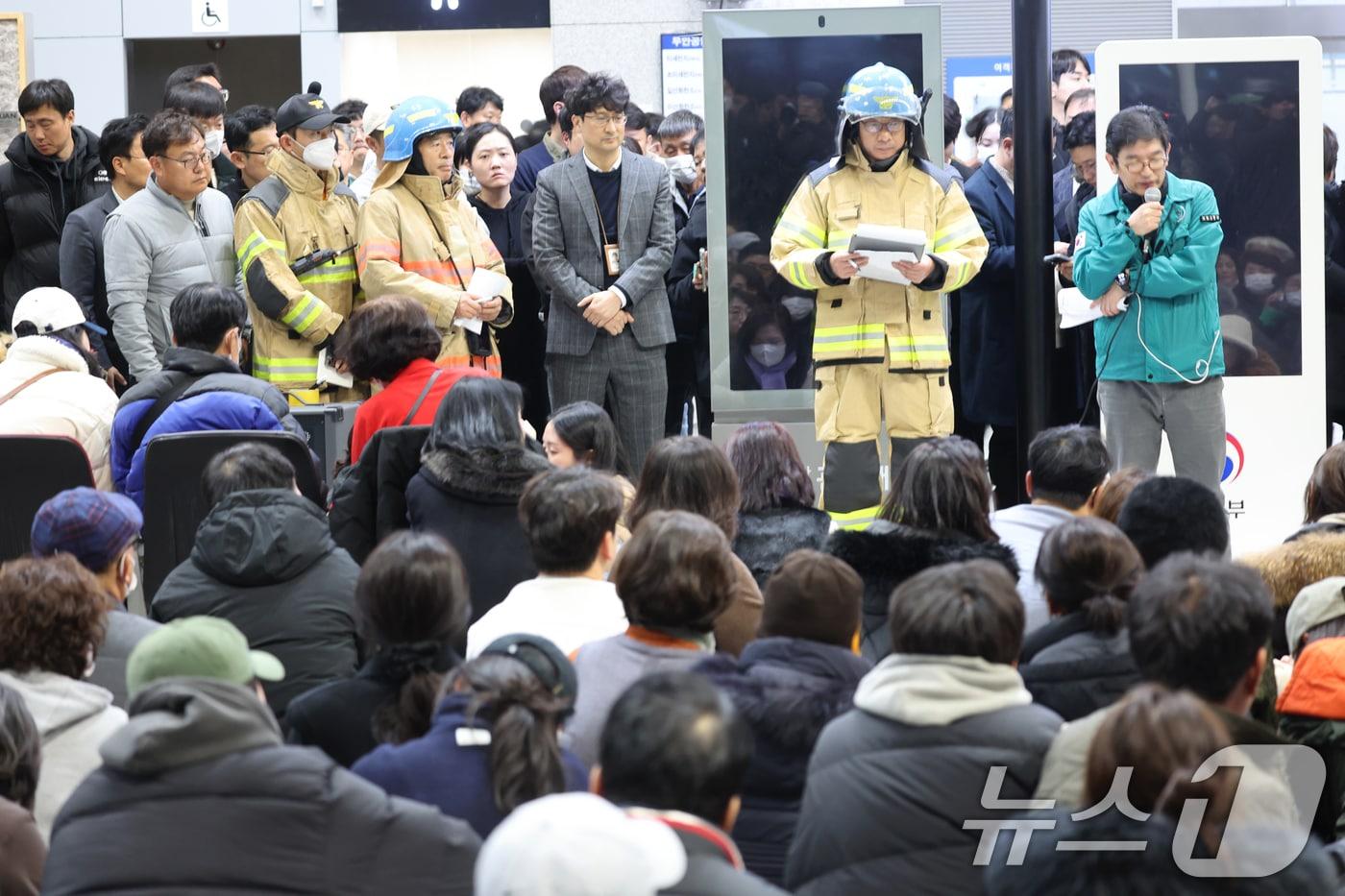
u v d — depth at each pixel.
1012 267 10.96
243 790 3.68
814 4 16.56
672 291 11.92
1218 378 9.79
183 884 3.63
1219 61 10.45
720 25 10.52
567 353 10.73
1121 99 10.51
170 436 7.66
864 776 4.05
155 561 7.73
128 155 10.90
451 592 4.59
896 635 4.19
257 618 5.79
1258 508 10.72
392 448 7.47
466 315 10.04
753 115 10.59
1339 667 5.36
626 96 10.64
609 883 2.56
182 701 3.75
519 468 6.84
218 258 10.53
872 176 9.80
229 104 18.11
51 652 4.71
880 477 9.88
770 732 4.42
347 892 3.69
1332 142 12.09
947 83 16.73
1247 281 10.61
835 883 4.03
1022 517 6.77
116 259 10.20
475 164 11.77
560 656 4.31
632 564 4.90
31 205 11.64
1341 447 6.84
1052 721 4.11
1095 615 4.92
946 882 3.96
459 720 4.09
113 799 3.68
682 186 12.70
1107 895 2.97
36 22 17.45
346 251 10.38
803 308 10.73
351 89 17.58
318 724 4.56
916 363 9.71
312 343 10.18
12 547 7.79
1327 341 12.02
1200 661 4.02
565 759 4.23
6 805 4.14
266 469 6.43
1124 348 9.73
